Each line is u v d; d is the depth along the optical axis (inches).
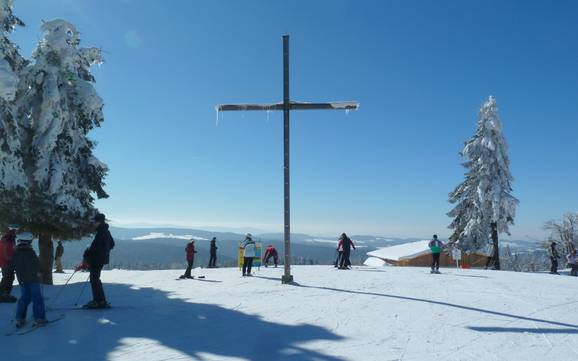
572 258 1003.3
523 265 2276.1
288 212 613.3
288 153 616.4
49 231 608.4
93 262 409.1
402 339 314.0
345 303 446.0
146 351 279.1
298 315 387.5
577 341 316.5
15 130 581.0
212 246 1093.8
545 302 477.1
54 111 615.8
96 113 658.8
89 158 658.8
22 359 262.7
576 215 2126.0
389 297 486.6
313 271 826.8
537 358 275.6
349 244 892.0
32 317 372.2
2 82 527.5
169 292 529.3
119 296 500.1
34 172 605.6
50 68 628.1
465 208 1486.2
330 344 298.5
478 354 281.9
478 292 541.0
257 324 353.1
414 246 1913.1
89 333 321.7
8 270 455.2
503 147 1413.6
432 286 589.6
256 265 987.9
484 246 1434.5
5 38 596.1
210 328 339.0
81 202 645.3
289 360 264.2
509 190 1409.9
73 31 651.5
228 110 615.5
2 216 568.1
